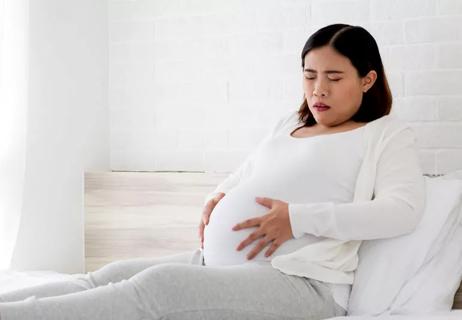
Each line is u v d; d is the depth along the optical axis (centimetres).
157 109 311
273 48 286
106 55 319
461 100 250
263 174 208
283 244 194
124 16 317
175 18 306
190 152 304
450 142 252
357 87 210
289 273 187
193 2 302
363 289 198
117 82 319
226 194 210
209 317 172
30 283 252
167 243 288
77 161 317
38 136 307
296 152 209
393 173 199
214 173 279
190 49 304
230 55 295
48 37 309
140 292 166
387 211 192
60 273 298
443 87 253
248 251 197
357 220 190
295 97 282
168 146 309
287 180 203
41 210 308
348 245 201
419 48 257
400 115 259
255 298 178
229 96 295
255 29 289
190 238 282
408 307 197
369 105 216
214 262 204
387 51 262
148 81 313
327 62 207
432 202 207
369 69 212
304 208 193
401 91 259
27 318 154
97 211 303
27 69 296
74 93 317
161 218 289
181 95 306
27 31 297
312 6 277
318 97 209
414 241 200
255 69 290
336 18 272
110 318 161
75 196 317
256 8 289
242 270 183
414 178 199
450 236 208
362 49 210
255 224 197
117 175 300
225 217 203
